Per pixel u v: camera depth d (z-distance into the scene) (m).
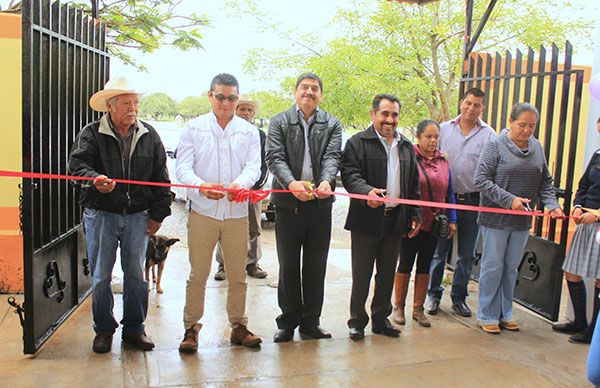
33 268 3.59
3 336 4.00
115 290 5.21
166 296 5.13
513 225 4.36
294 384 3.38
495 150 4.44
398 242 4.21
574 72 4.45
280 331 4.10
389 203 4.14
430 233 4.50
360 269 4.15
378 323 4.31
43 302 3.82
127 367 3.52
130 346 3.86
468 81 5.93
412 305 5.14
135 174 3.67
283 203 3.89
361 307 4.20
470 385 3.48
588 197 4.28
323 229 4.00
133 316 3.82
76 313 4.48
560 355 4.05
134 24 6.66
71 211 4.39
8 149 5.05
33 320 3.61
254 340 3.91
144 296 3.83
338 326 4.52
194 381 3.36
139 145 3.68
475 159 4.93
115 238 3.70
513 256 4.47
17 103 5.02
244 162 3.86
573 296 4.46
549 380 3.60
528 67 5.10
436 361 3.82
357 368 3.65
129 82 3.61
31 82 3.47
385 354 3.91
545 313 4.80
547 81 6.44
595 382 3.05
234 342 4.02
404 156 4.17
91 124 3.67
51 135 3.93
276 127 3.96
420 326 4.58
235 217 3.79
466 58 5.98
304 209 3.90
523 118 4.29
